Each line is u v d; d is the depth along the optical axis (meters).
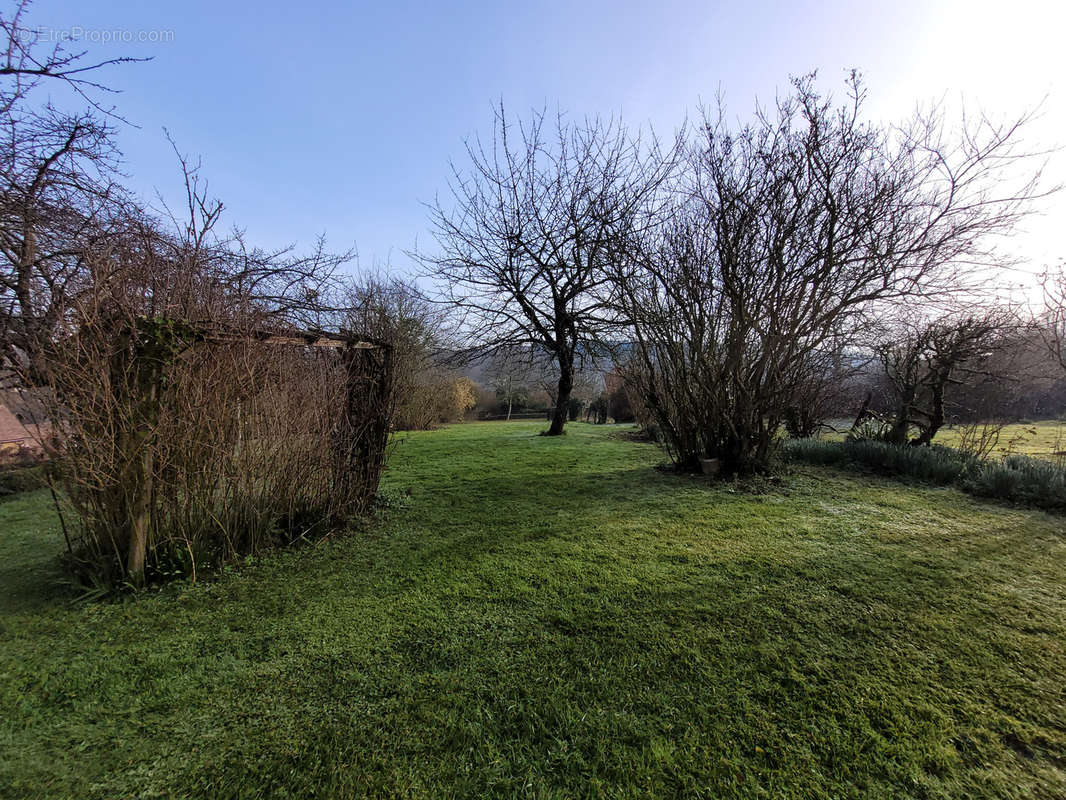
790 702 2.00
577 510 5.14
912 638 2.49
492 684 2.13
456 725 1.88
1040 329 7.73
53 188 5.60
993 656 2.33
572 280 12.84
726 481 6.42
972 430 7.93
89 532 3.14
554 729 1.86
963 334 7.34
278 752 1.74
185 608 2.88
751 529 4.38
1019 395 9.01
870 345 8.12
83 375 2.90
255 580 3.31
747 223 5.88
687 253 6.40
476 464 8.37
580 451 10.12
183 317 3.28
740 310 6.00
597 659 2.32
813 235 5.64
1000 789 1.58
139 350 3.03
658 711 1.96
